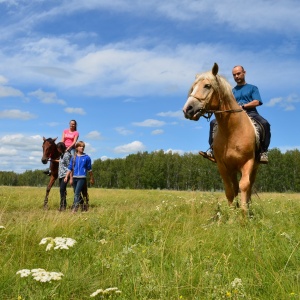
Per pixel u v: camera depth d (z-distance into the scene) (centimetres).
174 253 475
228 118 716
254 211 729
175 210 884
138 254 462
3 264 442
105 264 432
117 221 739
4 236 564
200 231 620
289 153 8806
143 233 606
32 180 13762
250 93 834
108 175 11319
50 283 366
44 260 460
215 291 344
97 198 1767
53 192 2117
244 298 334
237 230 586
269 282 376
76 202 1098
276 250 476
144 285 373
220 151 744
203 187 9369
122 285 385
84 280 393
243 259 456
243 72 848
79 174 1138
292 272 400
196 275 400
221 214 696
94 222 664
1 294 361
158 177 10106
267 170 8731
